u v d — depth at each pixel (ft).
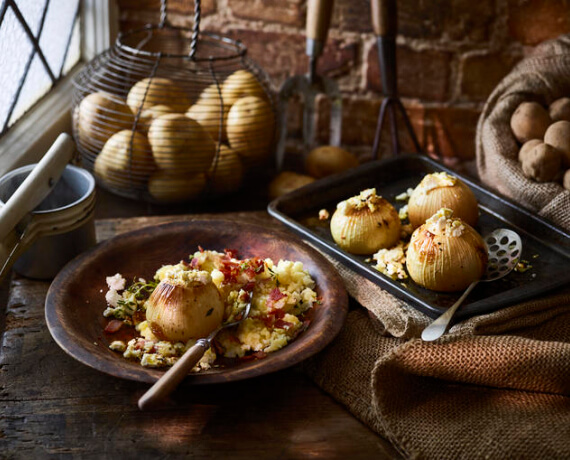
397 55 4.00
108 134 3.45
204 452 2.20
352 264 2.67
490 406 2.29
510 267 2.69
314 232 2.97
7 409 2.30
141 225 3.28
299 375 2.52
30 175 2.58
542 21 3.79
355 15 3.91
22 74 3.39
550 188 3.03
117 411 2.32
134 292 2.62
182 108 3.52
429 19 3.87
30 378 2.43
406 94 4.10
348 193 3.23
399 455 2.23
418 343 2.31
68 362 2.50
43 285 2.85
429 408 2.29
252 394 2.42
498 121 3.32
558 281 2.55
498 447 2.12
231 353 2.38
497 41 3.90
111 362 2.19
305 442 2.26
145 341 2.38
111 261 2.73
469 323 2.41
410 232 2.94
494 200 3.08
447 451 2.15
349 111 4.17
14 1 3.13
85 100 3.46
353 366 2.46
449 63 3.97
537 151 3.03
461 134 4.15
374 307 2.58
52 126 3.62
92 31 4.04
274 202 3.00
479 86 4.02
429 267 2.53
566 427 2.18
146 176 3.48
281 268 2.64
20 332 2.61
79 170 2.91
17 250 2.58
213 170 3.46
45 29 3.55
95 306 2.58
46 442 2.20
